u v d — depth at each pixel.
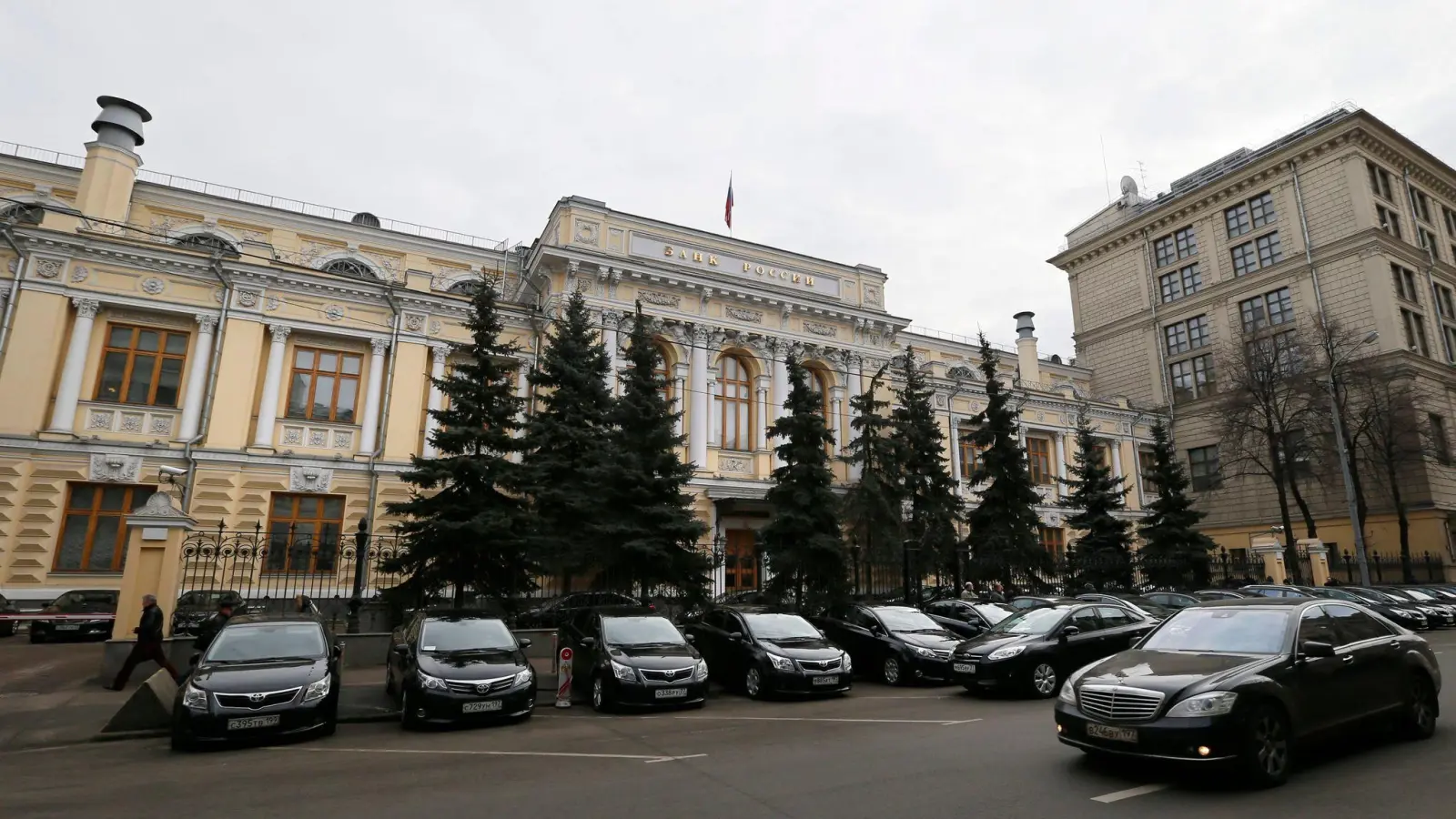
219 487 24.41
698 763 8.66
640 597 21.47
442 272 35.62
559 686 13.36
